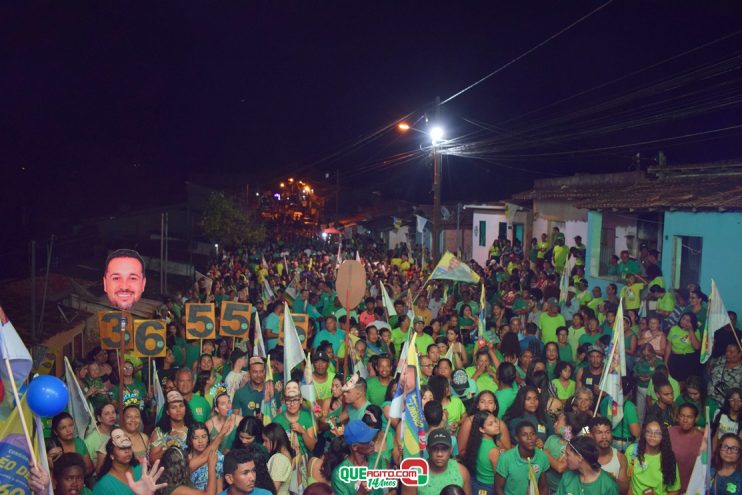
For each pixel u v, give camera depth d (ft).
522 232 97.04
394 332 43.52
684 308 43.06
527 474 22.71
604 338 39.06
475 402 26.22
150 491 18.66
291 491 23.80
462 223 122.21
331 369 35.27
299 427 26.16
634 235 64.69
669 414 28.84
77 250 114.32
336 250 118.32
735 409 26.99
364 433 21.90
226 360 40.45
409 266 87.20
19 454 15.74
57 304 59.62
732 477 23.16
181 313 58.90
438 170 80.12
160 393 32.68
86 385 31.71
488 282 63.72
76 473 19.63
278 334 44.37
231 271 87.92
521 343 40.93
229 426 23.35
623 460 23.50
